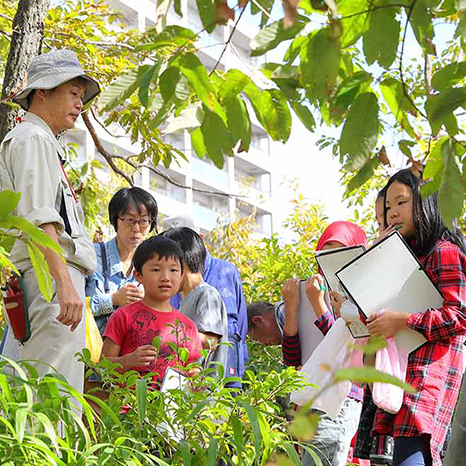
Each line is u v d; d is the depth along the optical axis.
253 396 3.96
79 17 9.52
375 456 4.39
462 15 2.46
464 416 2.45
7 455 2.99
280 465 1.98
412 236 4.47
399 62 2.53
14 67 6.36
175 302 5.58
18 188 4.16
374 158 2.85
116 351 4.69
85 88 4.66
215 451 3.64
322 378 4.53
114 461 3.28
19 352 4.29
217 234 14.89
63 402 3.36
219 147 2.58
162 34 2.45
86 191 10.27
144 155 8.29
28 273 4.15
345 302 4.48
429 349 4.22
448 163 2.62
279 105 2.59
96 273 5.52
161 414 3.81
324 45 2.41
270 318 6.33
